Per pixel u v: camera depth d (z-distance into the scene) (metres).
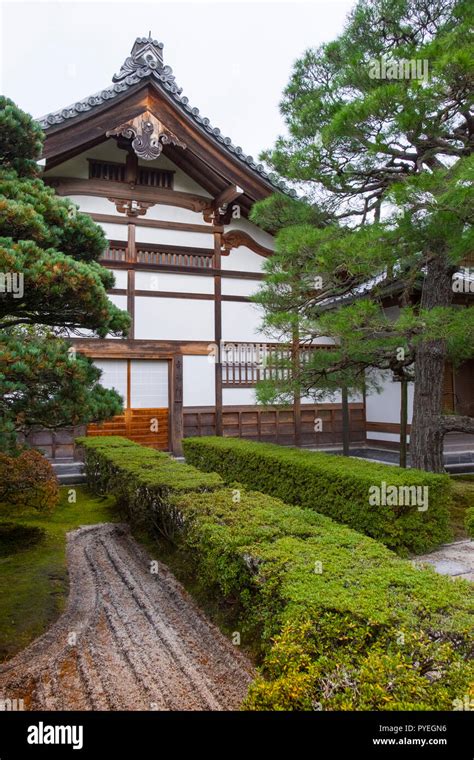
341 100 6.47
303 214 7.54
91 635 3.62
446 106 5.54
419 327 5.68
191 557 4.62
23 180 4.31
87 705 2.80
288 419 11.83
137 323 10.46
